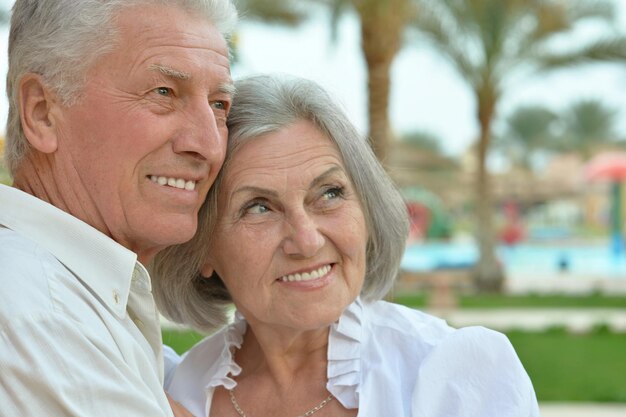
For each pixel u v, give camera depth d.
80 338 1.72
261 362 2.38
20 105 1.93
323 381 2.27
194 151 1.94
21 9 1.95
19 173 2.02
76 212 1.95
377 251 2.32
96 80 1.88
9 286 1.70
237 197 2.13
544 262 29.64
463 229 47.06
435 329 2.29
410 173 42.91
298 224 2.09
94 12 1.87
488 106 19.05
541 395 7.08
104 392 1.71
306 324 2.13
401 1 13.61
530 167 61.94
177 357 2.63
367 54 13.99
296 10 14.84
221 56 2.00
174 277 2.38
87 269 1.89
